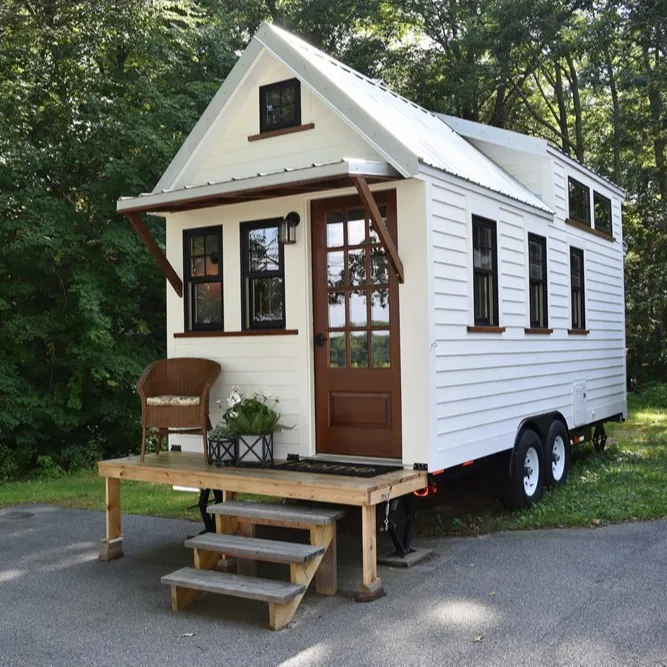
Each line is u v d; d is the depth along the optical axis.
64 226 13.17
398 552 5.91
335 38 22.78
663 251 20.50
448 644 4.22
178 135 14.30
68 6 13.58
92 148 13.61
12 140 12.67
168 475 6.05
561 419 8.71
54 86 14.05
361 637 4.39
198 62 16.19
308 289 6.54
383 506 6.97
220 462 6.15
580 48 19.84
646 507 7.23
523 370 7.82
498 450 7.07
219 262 7.15
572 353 9.44
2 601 5.30
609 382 10.97
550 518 7.04
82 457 14.01
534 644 4.16
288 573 5.88
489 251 7.20
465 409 6.45
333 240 6.50
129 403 14.55
